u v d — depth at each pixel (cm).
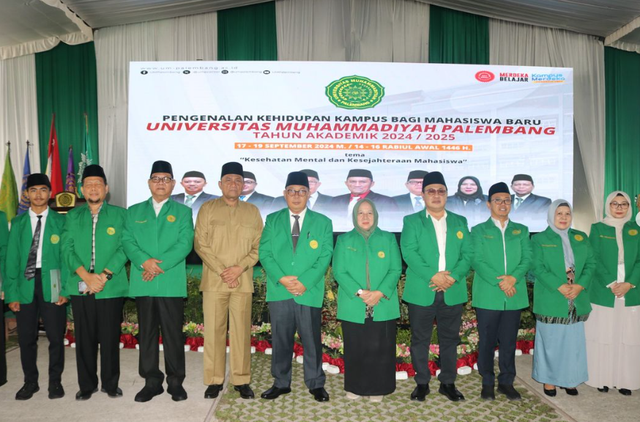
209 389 333
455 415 306
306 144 511
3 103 597
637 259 349
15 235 329
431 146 516
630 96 630
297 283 318
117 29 585
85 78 594
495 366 418
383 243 325
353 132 513
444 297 324
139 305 326
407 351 384
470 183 518
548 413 310
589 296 347
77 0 508
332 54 587
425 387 333
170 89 510
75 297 321
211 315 327
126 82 580
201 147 509
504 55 604
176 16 584
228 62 512
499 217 344
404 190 514
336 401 328
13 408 315
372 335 317
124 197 577
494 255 332
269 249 327
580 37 610
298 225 333
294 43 588
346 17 591
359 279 319
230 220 332
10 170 565
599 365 348
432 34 599
